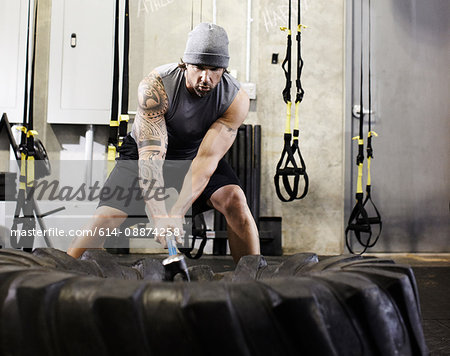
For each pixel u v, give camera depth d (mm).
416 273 2877
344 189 3734
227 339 512
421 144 3830
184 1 3758
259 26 3771
